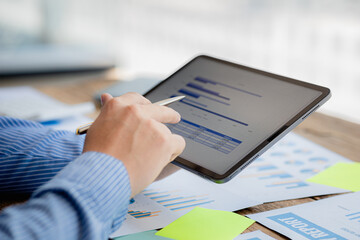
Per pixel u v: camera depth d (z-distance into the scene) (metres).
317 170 0.84
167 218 0.63
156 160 0.52
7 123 0.77
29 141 0.70
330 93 0.69
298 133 1.07
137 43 3.54
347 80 2.63
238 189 0.75
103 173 0.49
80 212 0.46
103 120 0.54
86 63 3.28
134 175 0.51
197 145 0.67
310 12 2.66
